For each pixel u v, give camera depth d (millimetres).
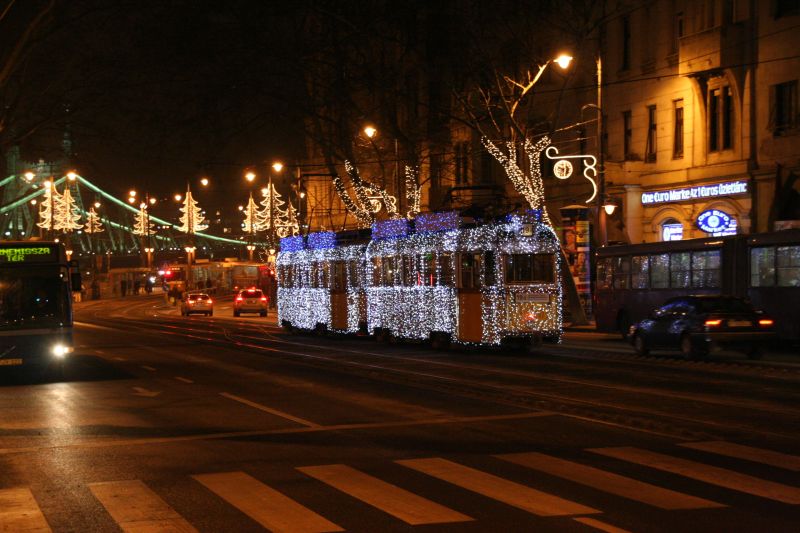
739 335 23688
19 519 8836
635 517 8406
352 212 49031
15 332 22266
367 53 50406
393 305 32094
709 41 37500
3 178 73750
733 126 37656
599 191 37750
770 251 26078
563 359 25312
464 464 10969
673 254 30062
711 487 9562
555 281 27609
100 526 8531
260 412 15852
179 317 66000
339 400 17156
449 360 25359
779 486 9570
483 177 52312
